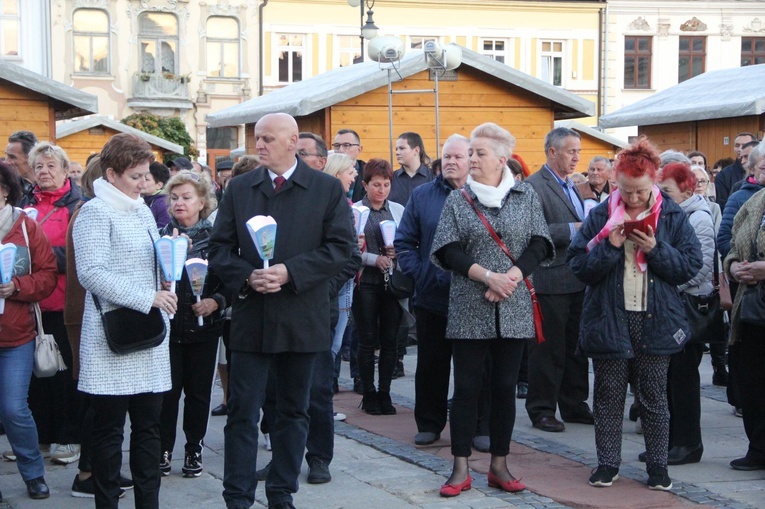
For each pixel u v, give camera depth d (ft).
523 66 125.49
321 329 17.81
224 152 119.75
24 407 19.45
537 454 22.86
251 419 17.70
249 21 119.24
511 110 51.93
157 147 85.46
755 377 21.35
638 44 127.65
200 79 118.52
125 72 116.37
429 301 23.12
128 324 16.42
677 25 127.44
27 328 19.35
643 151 19.12
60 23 113.70
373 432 24.95
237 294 17.43
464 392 19.61
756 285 20.95
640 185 19.03
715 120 54.03
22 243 19.24
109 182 16.93
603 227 19.84
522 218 19.35
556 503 19.11
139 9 116.37
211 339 20.67
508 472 19.98
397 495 19.66
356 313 26.94
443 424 23.88
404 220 23.49
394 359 27.20
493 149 19.48
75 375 19.25
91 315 16.63
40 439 22.39
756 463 21.52
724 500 19.29
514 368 19.65
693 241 19.88
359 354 27.17
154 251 17.04
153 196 26.86
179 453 23.17
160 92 116.67
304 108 47.83
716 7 127.44
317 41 120.88
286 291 17.48
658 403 19.99
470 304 19.24
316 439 20.62
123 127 78.23
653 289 19.63
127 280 16.46
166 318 17.08
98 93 115.55
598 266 19.39
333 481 20.67
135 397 16.87
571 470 21.48
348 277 20.34
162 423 20.88
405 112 50.60
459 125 51.21
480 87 51.39
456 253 19.24
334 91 48.37
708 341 21.35
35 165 21.70
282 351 17.46
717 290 22.11
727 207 22.88
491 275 18.81
